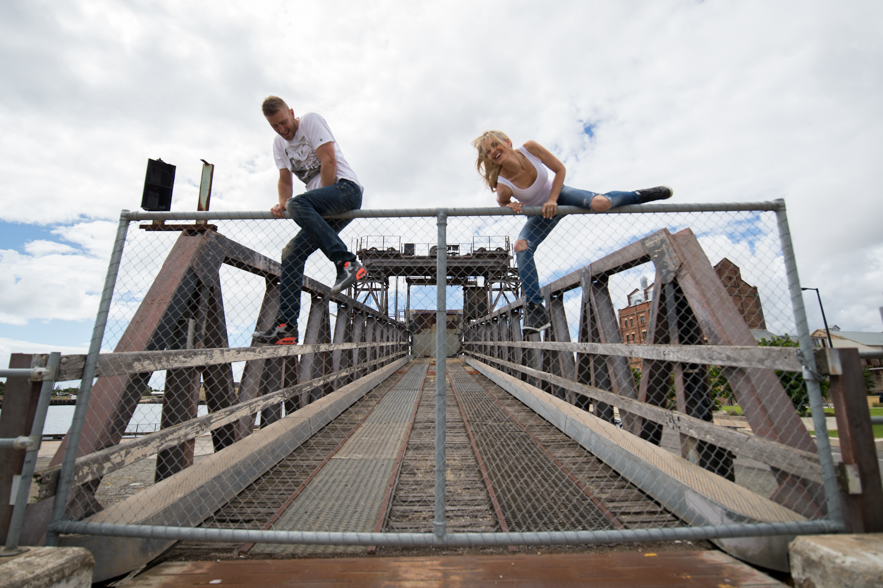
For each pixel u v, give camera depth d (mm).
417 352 22594
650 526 2893
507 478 3887
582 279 5051
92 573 2053
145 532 2119
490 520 3039
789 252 2496
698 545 2570
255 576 2166
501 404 7918
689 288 3191
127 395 2801
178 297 3342
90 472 2318
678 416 3162
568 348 5324
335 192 2924
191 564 2311
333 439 5312
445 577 2125
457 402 8109
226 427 4004
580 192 2994
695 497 2762
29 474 2037
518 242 3473
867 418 2150
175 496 2709
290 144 3277
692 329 3385
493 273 12523
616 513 3088
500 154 3160
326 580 2109
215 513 3109
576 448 4805
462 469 4203
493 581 2088
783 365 2346
